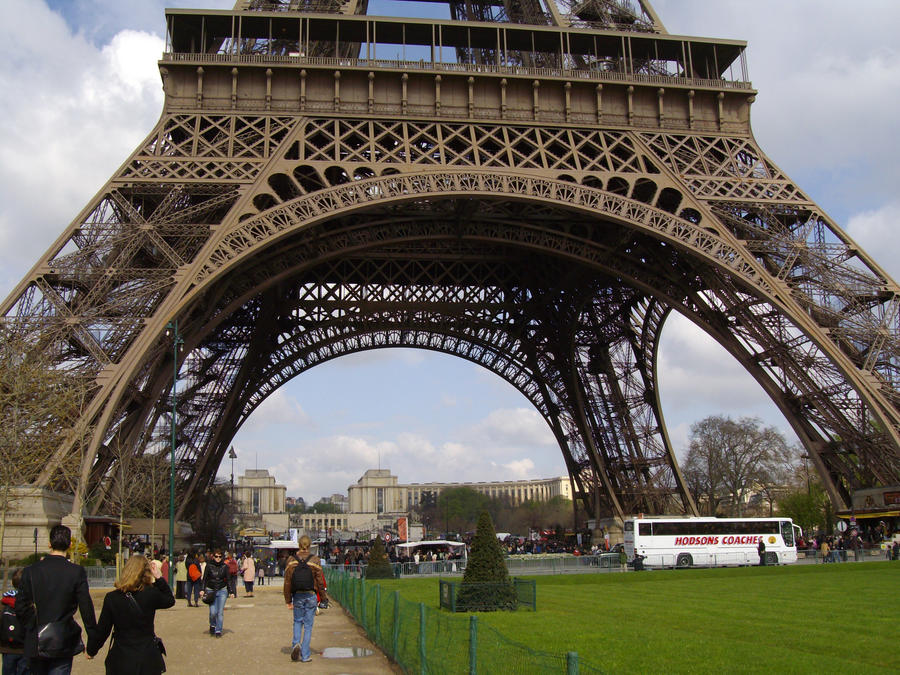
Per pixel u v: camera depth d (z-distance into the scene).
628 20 78.88
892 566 67.19
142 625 15.67
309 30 69.81
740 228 67.75
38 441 52.12
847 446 67.44
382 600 29.03
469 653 17.31
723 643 28.11
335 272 94.38
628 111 70.25
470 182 63.06
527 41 73.12
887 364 62.97
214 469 99.44
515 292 98.94
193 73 66.50
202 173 62.50
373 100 67.31
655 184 67.25
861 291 64.81
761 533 85.81
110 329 56.06
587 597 47.78
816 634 29.81
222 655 28.30
